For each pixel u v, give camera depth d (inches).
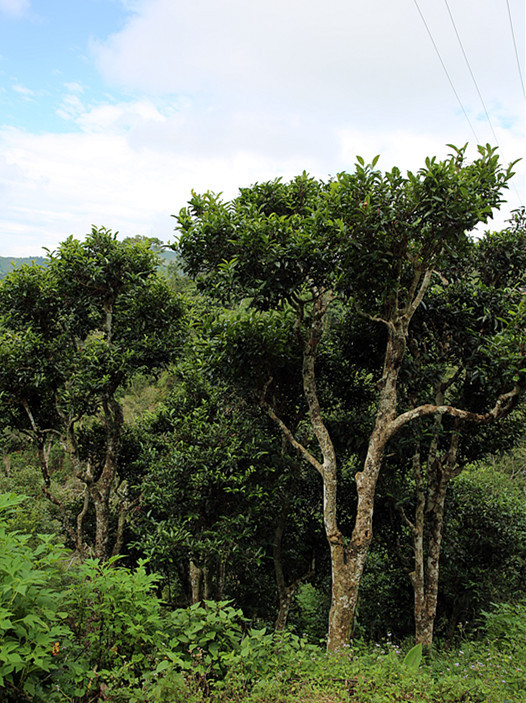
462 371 350.6
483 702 157.9
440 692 163.8
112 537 426.9
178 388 430.0
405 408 361.7
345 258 261.6
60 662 149.8
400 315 280.5
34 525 561.9
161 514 369.1
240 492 328.8
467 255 297.6
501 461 798.5
